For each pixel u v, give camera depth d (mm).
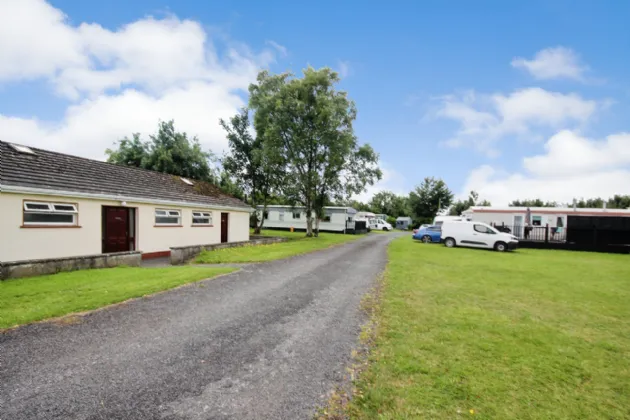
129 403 2986
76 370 3557
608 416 3059
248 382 3445
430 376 3664
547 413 3066
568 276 10625
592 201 59188
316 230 29781
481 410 3062
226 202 20375
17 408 2848
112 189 13000
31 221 10289
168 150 26469
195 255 13281
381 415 2934
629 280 10047
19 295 6301
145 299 6426
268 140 26047
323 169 28562
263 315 5711
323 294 7352
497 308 6520
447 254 16484
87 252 11867
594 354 4438
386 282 8781
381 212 78688
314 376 3609
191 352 4125
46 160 12219
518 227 24578
